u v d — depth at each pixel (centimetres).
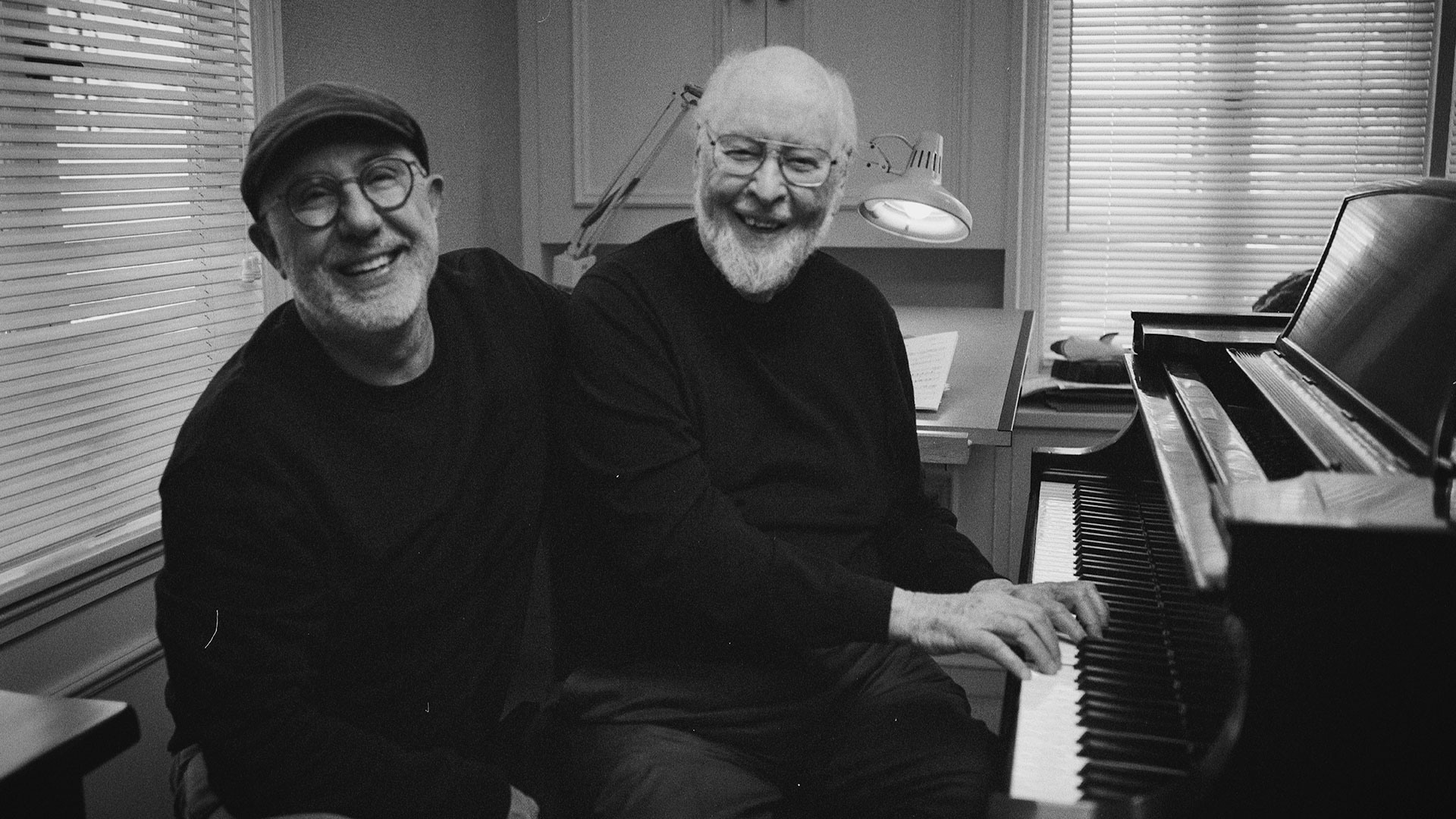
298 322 138
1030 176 327
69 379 178
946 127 320
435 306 146
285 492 129
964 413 202
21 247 174
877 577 166
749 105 155
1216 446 123
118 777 182
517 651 156
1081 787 97
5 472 168
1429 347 114
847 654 162
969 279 343
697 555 144
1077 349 274
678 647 156
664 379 155
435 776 133
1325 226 325
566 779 151
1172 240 332
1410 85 316
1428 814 81
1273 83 322
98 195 185
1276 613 82
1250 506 85
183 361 203
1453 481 92
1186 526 98
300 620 129
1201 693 113
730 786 144
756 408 162
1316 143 323
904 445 174
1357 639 81
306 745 126
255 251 218
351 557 134
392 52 263
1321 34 318
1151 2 322
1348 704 81
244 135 214
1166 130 329
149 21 190
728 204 158
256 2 211
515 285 162
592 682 154
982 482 238
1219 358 168
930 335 230
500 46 325
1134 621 132
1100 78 328
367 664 139
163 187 197
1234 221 329
